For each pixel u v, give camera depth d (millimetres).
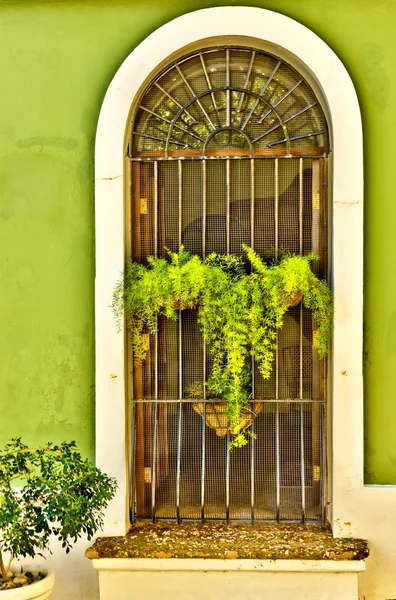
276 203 3848
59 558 3812
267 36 3697
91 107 3828
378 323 3744
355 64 3732
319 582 3570
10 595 3236
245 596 3586
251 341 3672
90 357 3852
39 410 3879
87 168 3832
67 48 3832
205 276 3668
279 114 3865
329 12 3732
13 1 3830
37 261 3873
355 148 3684
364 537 3699
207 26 3713
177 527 3846
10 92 3859
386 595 3693
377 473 3750
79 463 3424
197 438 3912
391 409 3744
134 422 3896
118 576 3619
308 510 3906
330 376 3795
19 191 3869
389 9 3723
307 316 3873
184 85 3891
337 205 3693
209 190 3891
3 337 3895
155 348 3895
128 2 3801
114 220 3770
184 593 3604
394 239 3732
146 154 3908
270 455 3893
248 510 3902
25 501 3309
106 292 3779
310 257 3734
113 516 3754
